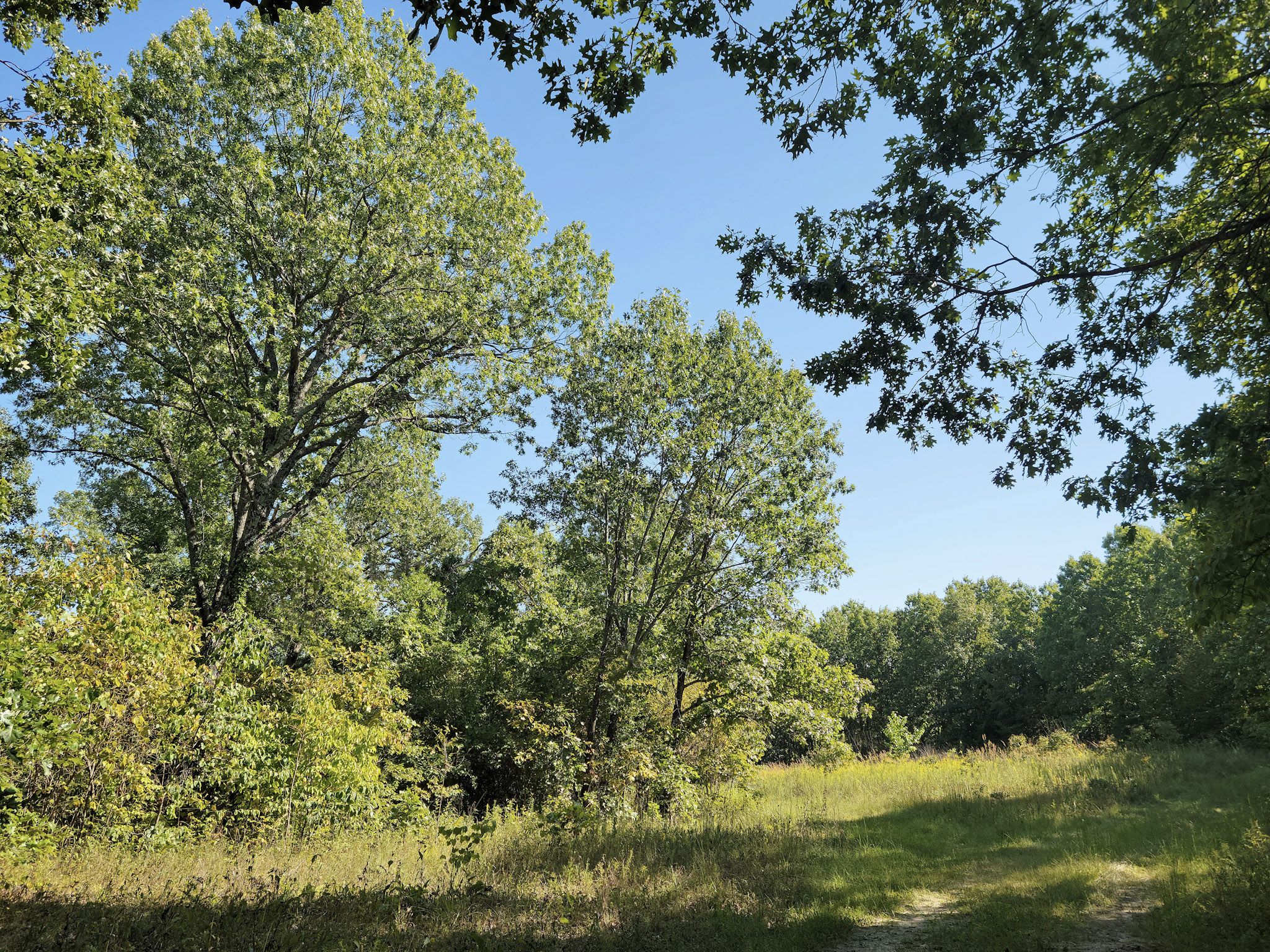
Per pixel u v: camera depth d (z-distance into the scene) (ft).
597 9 21.06
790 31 24.40
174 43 55.16
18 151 33.32
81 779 32.09
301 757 43.32
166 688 35.12
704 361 59.57
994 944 20.89
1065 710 154.20
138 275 46.91
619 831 39.70
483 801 65.36
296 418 59.00
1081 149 26.25
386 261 57.21
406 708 65.98
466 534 110.52
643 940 21.27
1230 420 23.75
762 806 57.98
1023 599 203.51
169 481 63.72
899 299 28.40
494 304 64.64
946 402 30.12
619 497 56.18
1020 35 24.63
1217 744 80.33
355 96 60.39
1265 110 23.06
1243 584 21.59
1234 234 22.58
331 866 30.12
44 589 31.17
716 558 60.54
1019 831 42.11
